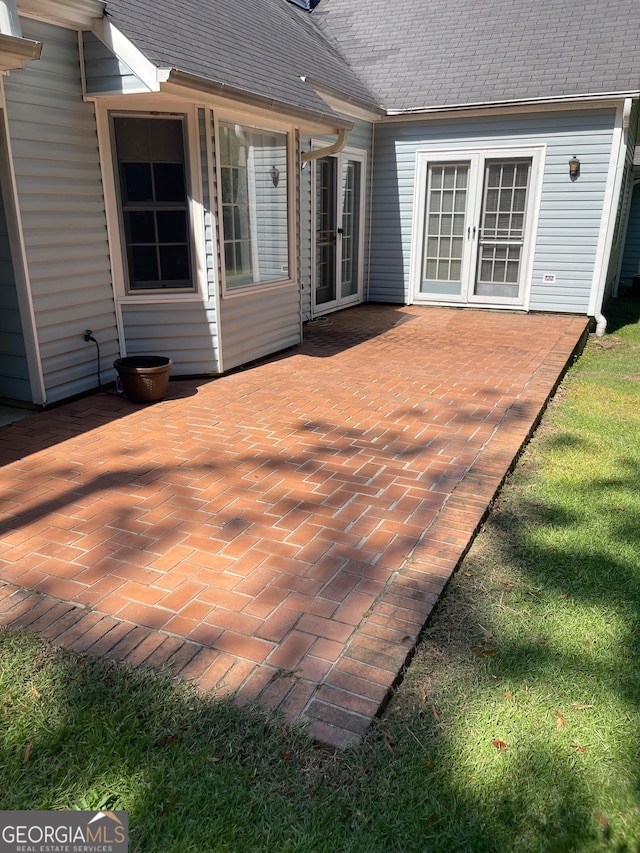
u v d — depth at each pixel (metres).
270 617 2.50
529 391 5.56
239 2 7.89
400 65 10.24
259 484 3.72
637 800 1.77
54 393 5.11
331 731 1.96
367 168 10.16
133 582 2.74
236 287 6.19
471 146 9.43
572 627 2.50
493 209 9.59
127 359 5.33
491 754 1.91
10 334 4.91
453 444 4.33
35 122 4.60
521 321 9.01
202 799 1.76
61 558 2.93
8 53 3.63
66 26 4.70
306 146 8.30
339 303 10.02
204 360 6.03
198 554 2.96
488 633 2.47
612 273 11.95
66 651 2.30
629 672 2.25
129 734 1.95
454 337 7.96
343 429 4.65
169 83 4.57
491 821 1.72
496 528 3.29
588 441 4.55
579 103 8.48
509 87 9.08
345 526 3.22
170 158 5.46
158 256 5.69
